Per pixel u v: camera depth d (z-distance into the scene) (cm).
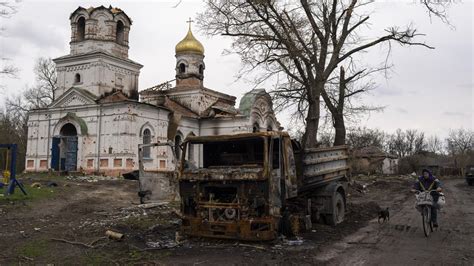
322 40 1856
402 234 1078
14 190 1758
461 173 6481
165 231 1076
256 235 879
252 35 1712
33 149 3281
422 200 1098
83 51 3306
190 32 4062
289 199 1055
